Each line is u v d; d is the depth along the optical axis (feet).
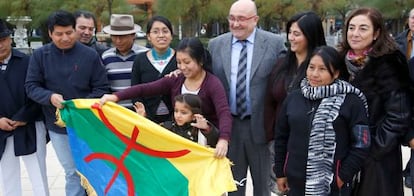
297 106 10.29
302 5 91.71
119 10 79.66
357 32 10.42
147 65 14.02
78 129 12.44
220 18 85.51
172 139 11.19
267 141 13.23
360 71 10.45
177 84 12.60
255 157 13.61
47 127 13.91
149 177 11.60
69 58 13.39
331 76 10.02
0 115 13.69
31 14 77.92
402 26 71.31
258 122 13.25
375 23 10.34
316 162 9.83
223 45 13.62
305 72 11.64
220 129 11.38
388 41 10.36
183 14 78.18
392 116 10.12
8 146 13.98
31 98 13.25
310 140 9.91
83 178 12.62
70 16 13.19
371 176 10.37
